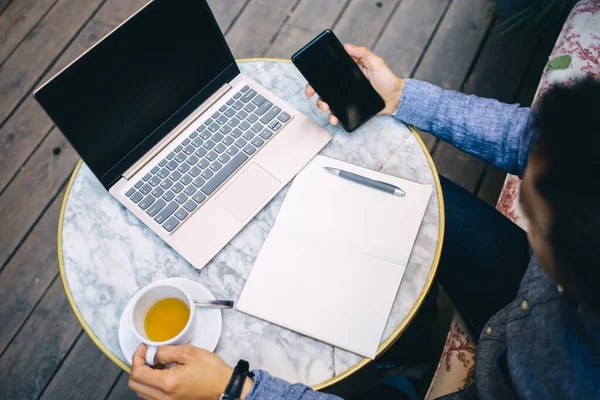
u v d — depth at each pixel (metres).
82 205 0.94
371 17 1.78
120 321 0.82
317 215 0.88
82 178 0.96
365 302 0.81
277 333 0.82
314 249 0.85
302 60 0.88
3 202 1.65
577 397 0.63
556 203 0.47
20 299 1.53
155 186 0.92
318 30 1.78
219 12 1.83
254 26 1.81
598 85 0.48
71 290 0.88
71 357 1.46
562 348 0.65
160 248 0.90
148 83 0.86
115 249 0.90
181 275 0.88
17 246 1.59
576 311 0.63
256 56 1.78
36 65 1.83
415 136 0.96
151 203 0.91
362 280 0.83
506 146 0.93
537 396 0.69
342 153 0.95
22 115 1.76
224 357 0.81
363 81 0.93
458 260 1.03
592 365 0.61
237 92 0.98
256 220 0.91
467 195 1.07
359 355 0.79
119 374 1.44
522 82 1.69
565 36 1.10
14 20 1.89
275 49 1.78
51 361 1.46
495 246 1.02
